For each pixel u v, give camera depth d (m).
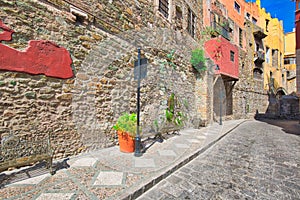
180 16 8.12
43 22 3.26
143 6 5.69
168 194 2.50
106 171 2.99
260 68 19.12
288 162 3.91
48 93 3.31
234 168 3.52
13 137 2.86
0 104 2.75
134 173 2.96
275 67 22.38
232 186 2.76
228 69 11.20
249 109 17.19
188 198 2.40
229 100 14.09
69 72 3.64
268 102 20.70
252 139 6.75
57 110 3.45
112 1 4.59
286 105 21.62
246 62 16.97
